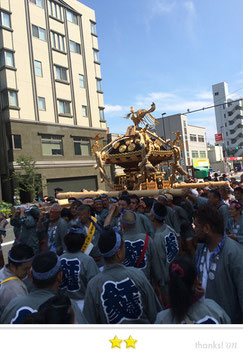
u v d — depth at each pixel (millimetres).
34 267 2174
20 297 2182
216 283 2207
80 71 31406
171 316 1716
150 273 3389
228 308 2160
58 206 4906
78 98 30781
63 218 5059
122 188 7996
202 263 2381
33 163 23531
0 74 24812
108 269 2305
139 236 3217
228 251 2213
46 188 26141
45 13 28172
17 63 25281
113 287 2203
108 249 2271
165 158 8156
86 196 7660
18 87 25141
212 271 2250
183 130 51625
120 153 7801
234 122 76500
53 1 29078
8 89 24312
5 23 24812
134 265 3105
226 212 4508
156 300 2443
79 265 2881
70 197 7152
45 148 26859
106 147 8234
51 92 27953
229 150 74500
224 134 77875
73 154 29172
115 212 4531
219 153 65938
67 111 29484
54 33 29016
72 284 2852
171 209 4715
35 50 26875
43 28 27891
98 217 4969
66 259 2934
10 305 2148
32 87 26297
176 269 1702
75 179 29297
